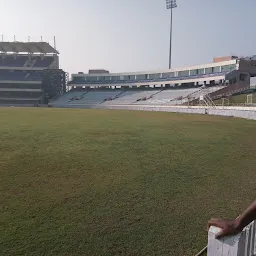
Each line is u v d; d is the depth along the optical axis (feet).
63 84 333.01
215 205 23.66
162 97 250.98
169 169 32.76
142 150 41.50
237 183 29.19
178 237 18.40
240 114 120.67
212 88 223.30
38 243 17.04
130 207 22.53
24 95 317.22
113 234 18.45
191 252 16.81
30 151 38.14
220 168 34.01
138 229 19.21
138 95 279.49
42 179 27.89
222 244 7.77
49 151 38.60
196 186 27.84
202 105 171.01
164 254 16.57
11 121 77.20
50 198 23.57
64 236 17.95
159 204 23.32
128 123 79.30
